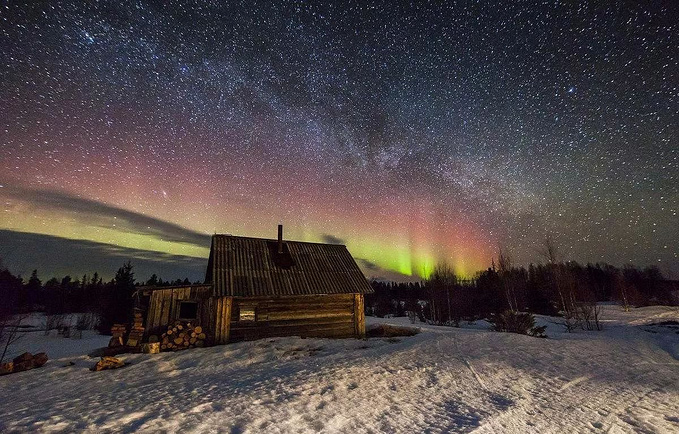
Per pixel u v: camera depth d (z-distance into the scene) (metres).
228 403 6.29
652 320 25.00
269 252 17.27
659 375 9.18
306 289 15.30
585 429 5.47
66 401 6.62
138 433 4.92
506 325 18.41
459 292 36.28
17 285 35.00
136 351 12.03
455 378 8.40
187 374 8.98
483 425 5.44
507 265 36.91
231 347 12.59
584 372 9.24
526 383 8.08
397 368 9.36
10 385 8.03
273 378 8.24
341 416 5.79
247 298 14.38
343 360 10.44
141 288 13.16
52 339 25.14
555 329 22.62
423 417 5.82
